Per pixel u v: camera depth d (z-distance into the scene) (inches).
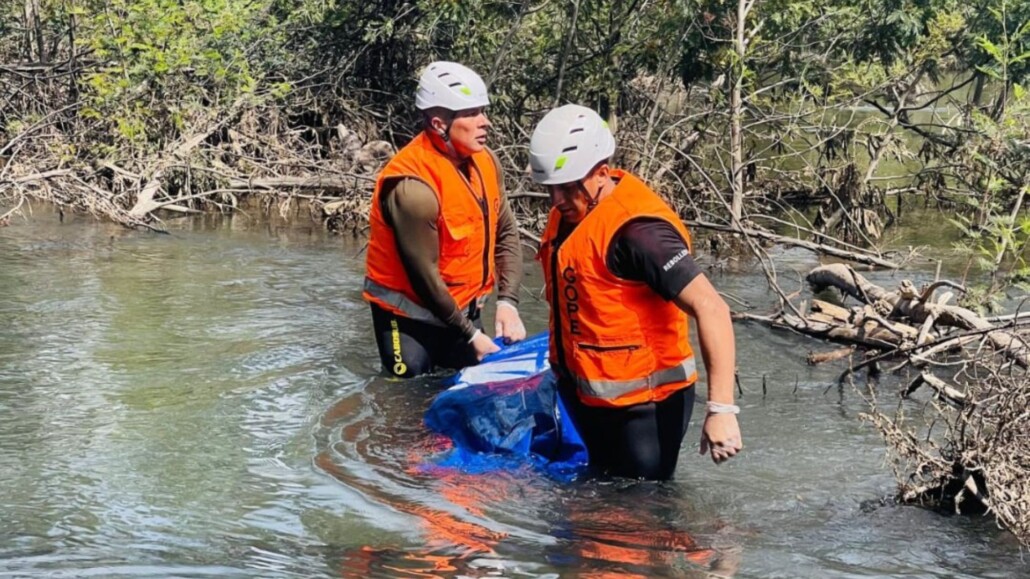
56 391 212.5
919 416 209.5
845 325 268.7
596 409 173.2
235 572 141.2
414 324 226.8
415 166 220.5
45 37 567.5
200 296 291.4
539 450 183.5
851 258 357.1
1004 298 293.9
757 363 246.8
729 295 315.6
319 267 332.2
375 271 228.1
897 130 536.1
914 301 274.1
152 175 430.9
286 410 205.5
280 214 432.5
